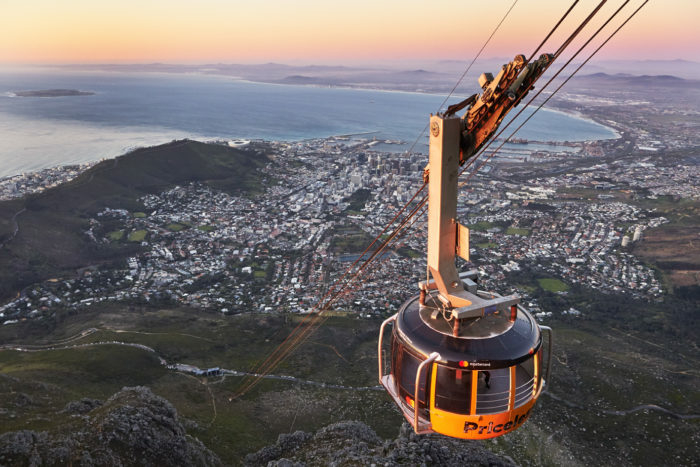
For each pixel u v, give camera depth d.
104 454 51.47
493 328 10.68
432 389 10.41
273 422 79.88
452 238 10.91
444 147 10.30
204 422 76.25
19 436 49.75
